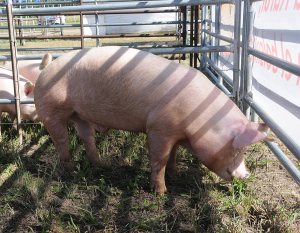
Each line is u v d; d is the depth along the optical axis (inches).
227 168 109.0
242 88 166.1
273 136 168.6
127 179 128.6
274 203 111.3
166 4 150.4
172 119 106.1
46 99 123.2
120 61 113.0
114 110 115.6
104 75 113.4
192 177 129.1
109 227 101.0
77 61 119.2
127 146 153.1
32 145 162.6
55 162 133.1
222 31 229.3
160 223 102.5
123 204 113.0
